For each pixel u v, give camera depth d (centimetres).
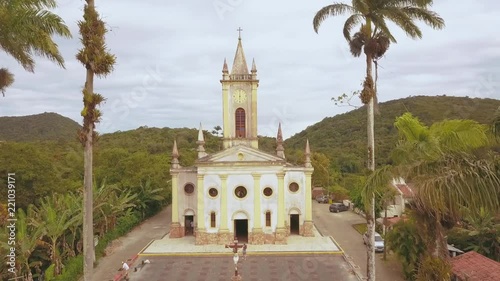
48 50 1986
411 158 1827
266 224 4412
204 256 4025
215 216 4409
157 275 3469
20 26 1891
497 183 1500
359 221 5775
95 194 4188
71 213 3553
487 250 3394
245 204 4400
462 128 1797
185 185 4772
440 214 1717
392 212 5097
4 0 1891
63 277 3061
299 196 4778
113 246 4409
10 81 2233
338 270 3550
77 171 6309
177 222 4744
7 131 13625
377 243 4084
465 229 3616
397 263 3672
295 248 4206
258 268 3622
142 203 5769
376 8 2314
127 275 3403
